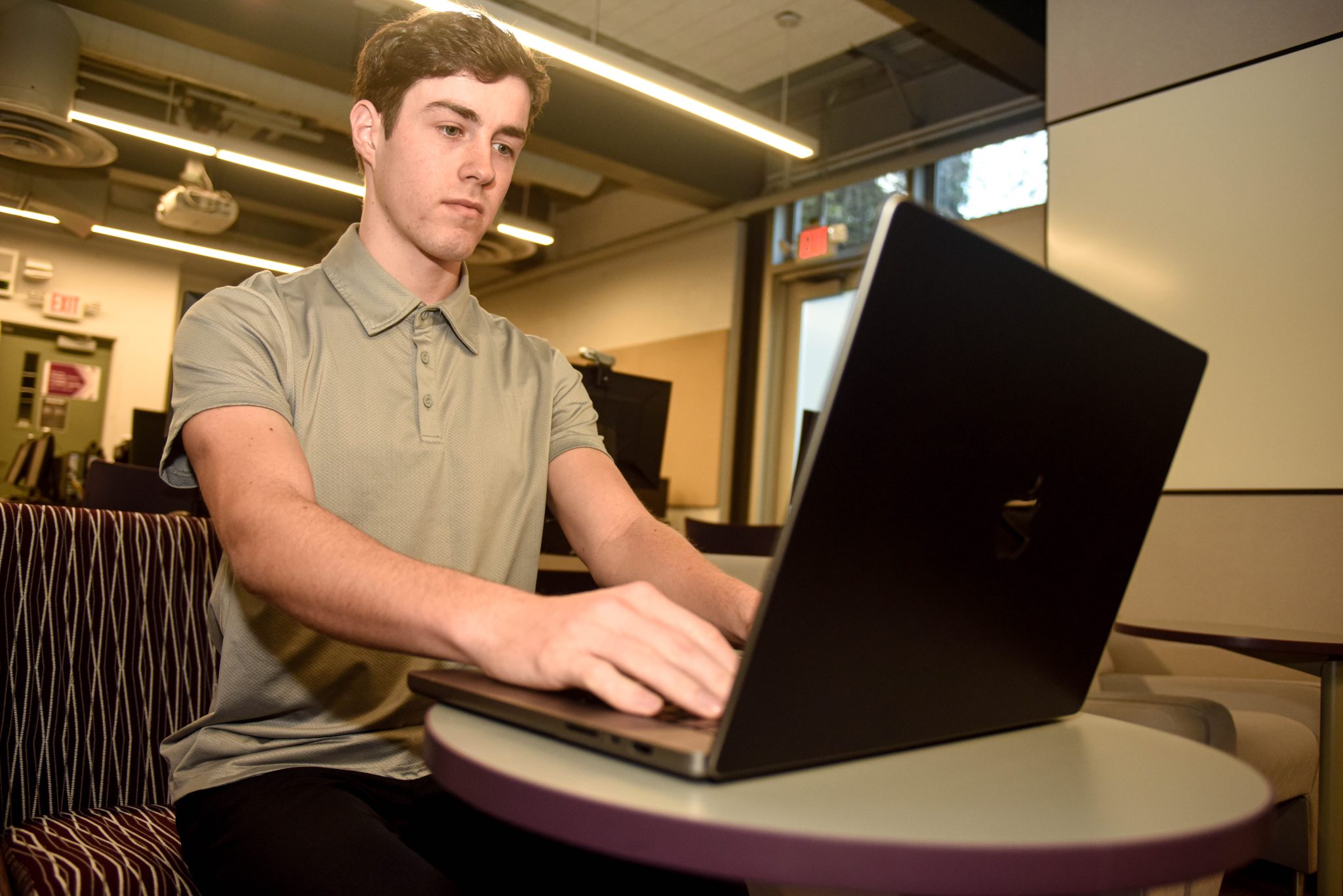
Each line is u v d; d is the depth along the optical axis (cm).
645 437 338
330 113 688
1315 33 337
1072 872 41
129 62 635
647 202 904
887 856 40
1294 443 335
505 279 1091
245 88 659
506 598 65
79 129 613
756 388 765
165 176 877
